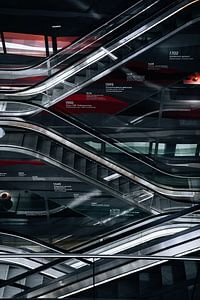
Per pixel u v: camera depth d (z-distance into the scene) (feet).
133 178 32.19
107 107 38.88
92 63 40.57
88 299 22.44
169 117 39.09
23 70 42.11
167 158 35.09
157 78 40.81
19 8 43.78
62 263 23.35
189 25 40.09
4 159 35.70
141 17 42.83
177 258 23.61
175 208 29.43
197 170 33.35
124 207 30.60
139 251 24.72
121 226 28.71
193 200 30.07
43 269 23.12
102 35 42.39
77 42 42.47
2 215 29.94
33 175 34.94
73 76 41.45
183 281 23.08
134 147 36.01
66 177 34.45
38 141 36.88
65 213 30.17
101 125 37.91
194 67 41.50
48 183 33.55
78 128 36.19
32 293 22.41
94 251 26.32
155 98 39.88
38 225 28.96
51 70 42.16
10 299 22.12
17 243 26.84
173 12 40.01
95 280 22.97
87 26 44.47
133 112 39.14
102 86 40.24
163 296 22.59
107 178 33.83
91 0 44.01
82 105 39.27
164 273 23.48
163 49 41.34
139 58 41.60
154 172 32.65
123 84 40.55
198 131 37.17
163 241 25.05
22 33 44.50
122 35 40.75
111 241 26.86
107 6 44.34
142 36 42.01
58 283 22.76
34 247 26.66
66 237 27.71
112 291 22.66
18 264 23.40
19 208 30.83
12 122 36.68
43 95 39.70
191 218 26.53
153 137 37.09
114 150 34.96
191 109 38.93
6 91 39.06
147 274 23.44
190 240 24.62
